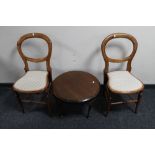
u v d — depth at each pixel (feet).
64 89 6.38
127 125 6.72
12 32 7.10
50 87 7.03
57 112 7.34
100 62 7.75
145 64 7.70
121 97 7.93
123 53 7.43
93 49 7.40
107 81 6.75
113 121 6.88
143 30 6.82
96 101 7.77
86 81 6.75
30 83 6.57
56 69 8.09
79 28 6.90
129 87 6.22
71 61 7.80
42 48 7.47
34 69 8.10
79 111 7.33
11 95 8.37
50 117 7.15
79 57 7.65
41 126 6.85
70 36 7.10
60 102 6.50
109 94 6.60
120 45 7.21
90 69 8.01
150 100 7.68
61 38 7.16
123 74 6.80
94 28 6.88
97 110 7.35
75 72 7.32
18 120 7.13
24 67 7.86
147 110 7.23
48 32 7.04
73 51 7.49
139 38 7.02
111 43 7.17
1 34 7.16
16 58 7.86
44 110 7.48
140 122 6.79
